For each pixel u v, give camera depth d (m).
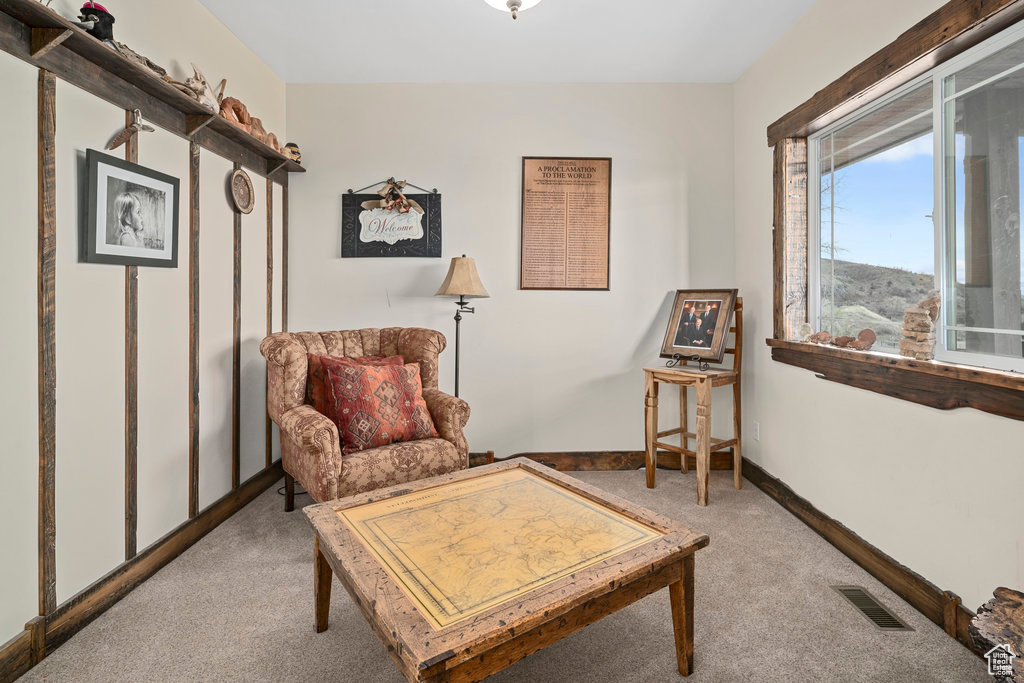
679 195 3.54
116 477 2.00
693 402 3.56
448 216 3.52
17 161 1.58
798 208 2.88
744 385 3.42
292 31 2.87
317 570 1.75
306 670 1.60
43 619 1.65
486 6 2.62
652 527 1.60
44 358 1.67
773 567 2.22
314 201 3.52
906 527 2.00
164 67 2.32
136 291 2.10
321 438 2.20
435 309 3.54
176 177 2.35
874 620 1.85
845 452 2.38
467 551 1.45
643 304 3.55
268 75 3.29
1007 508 1.59
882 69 2.08
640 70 3.34
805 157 2.87
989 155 1.76
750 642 1.72
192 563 2.27
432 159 3.51
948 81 1.92
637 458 3.59
